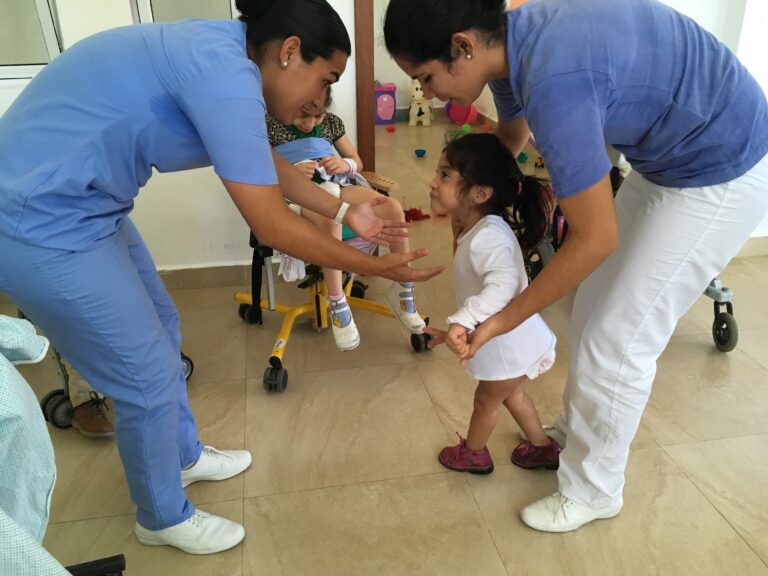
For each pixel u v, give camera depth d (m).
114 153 1.09
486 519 1.59
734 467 1.74
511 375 1.49
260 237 1.16
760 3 2.58
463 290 1.50
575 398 1.45
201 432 1.91
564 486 1.55
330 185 2.06
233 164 1.06
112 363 1.23
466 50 1.05
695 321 2.48
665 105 1.10
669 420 1.92
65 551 1.51
